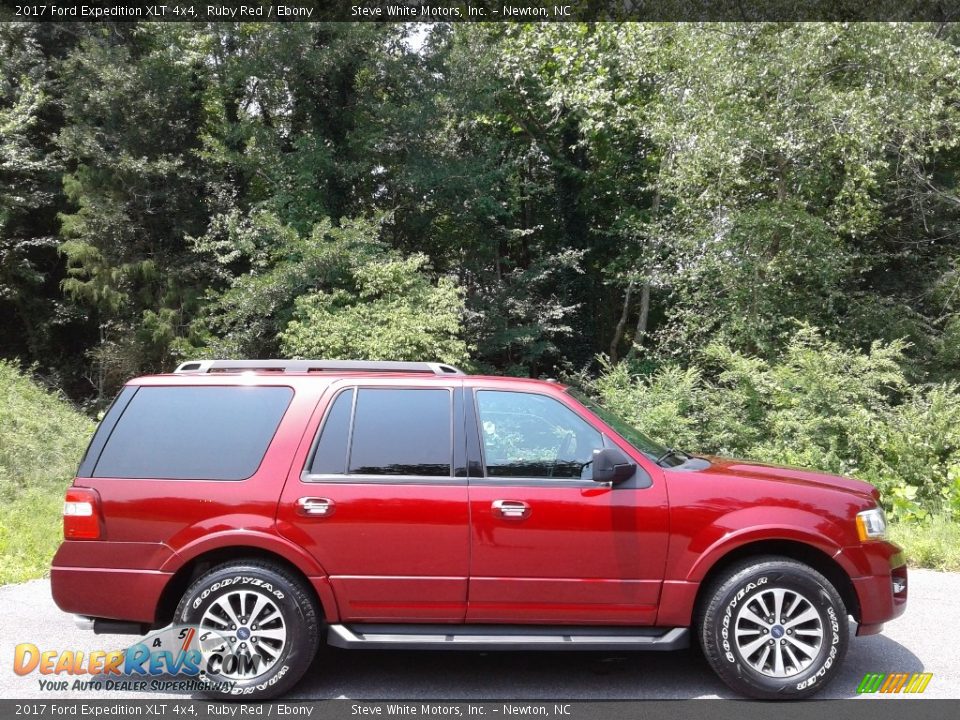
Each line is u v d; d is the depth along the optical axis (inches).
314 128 748.0
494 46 748.6
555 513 169.2
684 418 430.3
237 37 771.4
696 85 538.6
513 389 180.7
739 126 510.6
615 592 169.0
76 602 169.6
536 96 807.1
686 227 611.8
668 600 168.7
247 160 718.5
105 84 775.1
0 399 519.8
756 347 566.9
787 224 534.9
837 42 513.3
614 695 170.9
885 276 669.9
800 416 416.2
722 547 167.8
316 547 168.2
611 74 690.2
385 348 545.0
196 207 813.9
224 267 797.9
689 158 550.9
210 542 167.5
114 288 787.4
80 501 171.0
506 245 893.8
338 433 175.3
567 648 165.8
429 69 761.0
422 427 176.6
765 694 165.5
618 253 861.8
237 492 170.1
